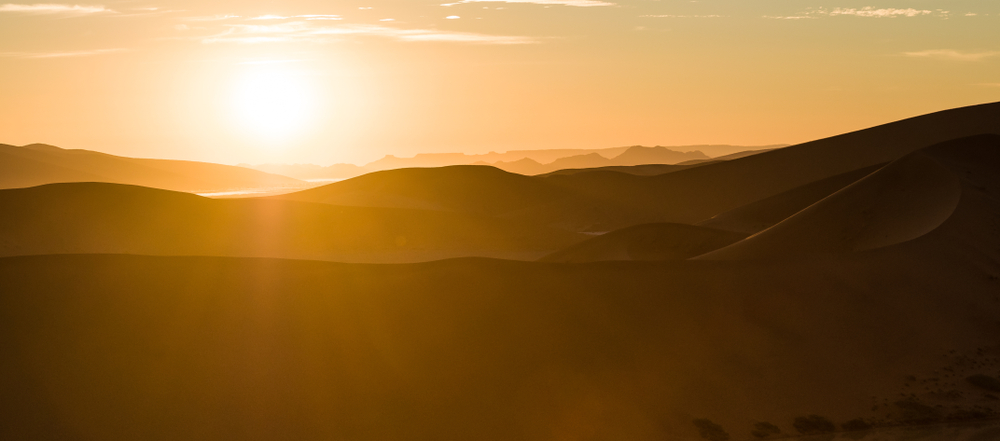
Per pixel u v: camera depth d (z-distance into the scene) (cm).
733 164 13875
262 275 2770
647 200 13775
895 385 2502
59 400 2111
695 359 2598
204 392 2223
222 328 2458
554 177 15850
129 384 2202
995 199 4175
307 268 2853
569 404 2383
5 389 2103
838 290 2995
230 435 2119
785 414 2358
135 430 2081
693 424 2312
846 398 2433
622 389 2453
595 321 2736
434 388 2384
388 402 2311
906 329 2802
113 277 2603
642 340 2669
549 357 2552
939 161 4859
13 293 2431
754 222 8312
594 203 13725
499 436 2245
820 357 2634
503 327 2659
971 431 2153
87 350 2280
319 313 2603
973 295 3033
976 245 3447
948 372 2566
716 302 2884
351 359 2438
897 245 3353
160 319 2448
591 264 3042
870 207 4528
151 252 6700
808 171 12631
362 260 7425
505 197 14250
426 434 2222
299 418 2208
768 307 2878
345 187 14350
